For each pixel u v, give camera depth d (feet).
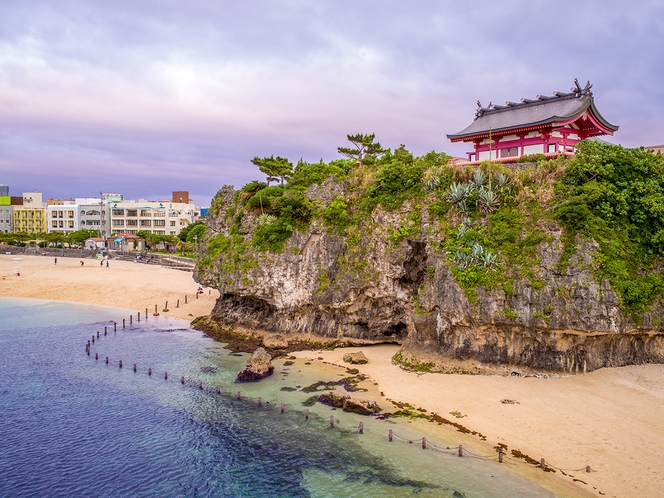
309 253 164.04
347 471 86.89
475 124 185.06
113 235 500.74
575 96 160.86
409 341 144.15
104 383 129.70
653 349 128.47
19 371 138.72
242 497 81.76
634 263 126.00
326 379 128.06
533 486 79.71
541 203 133.39
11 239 480.64
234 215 190.60
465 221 139.85
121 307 229.86
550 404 106.73
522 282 125.08
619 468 82.69
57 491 83.56
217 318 187.52
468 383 121.49
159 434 102.32
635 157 138.10
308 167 209.46
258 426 104.06
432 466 86.79
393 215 155.12
